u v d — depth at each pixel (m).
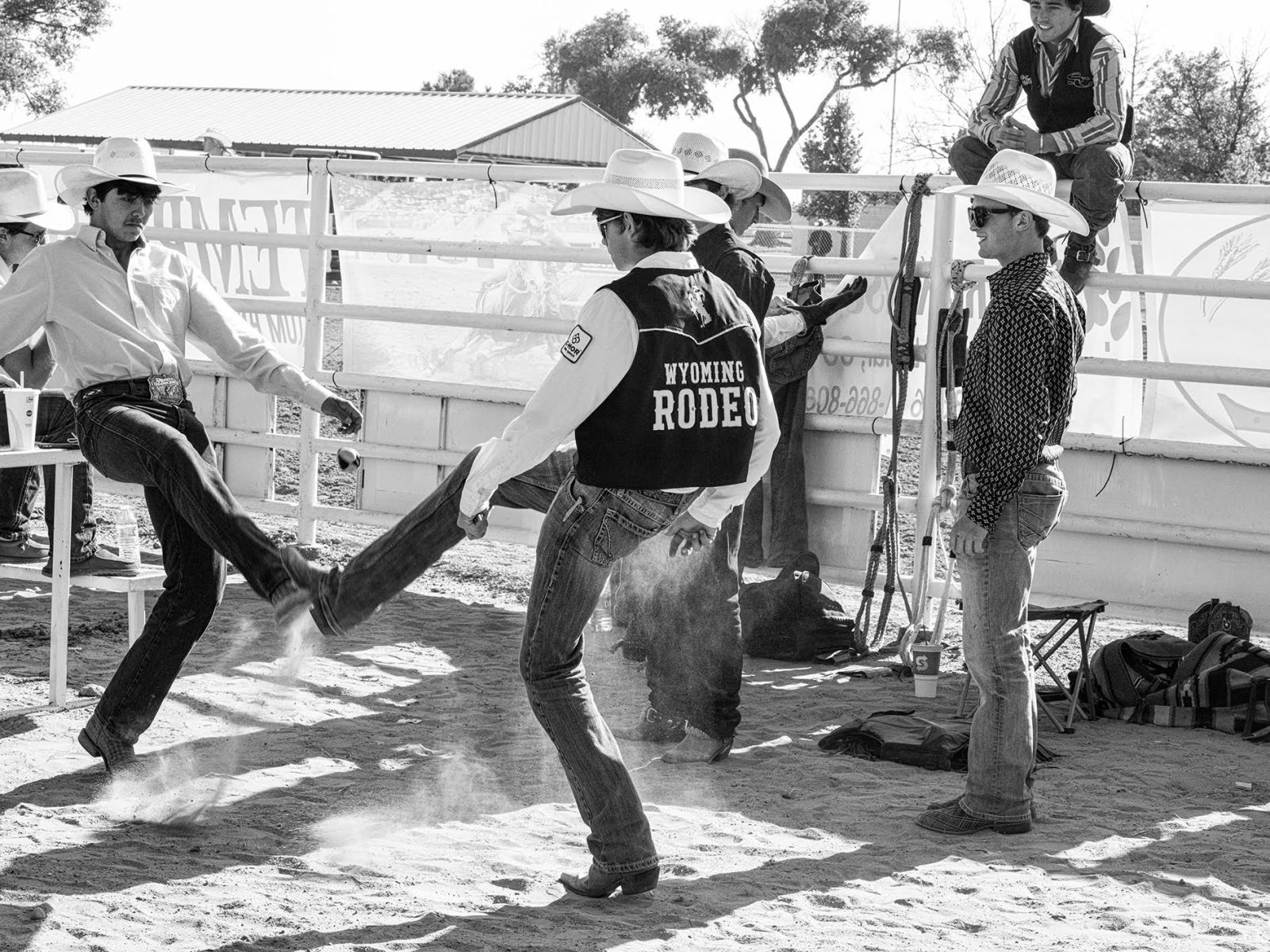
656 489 3.89
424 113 39.81
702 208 5.32
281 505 9.48
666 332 3.84
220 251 9.73
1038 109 6.73
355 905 3.91
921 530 7.29
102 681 6.10
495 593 8.60
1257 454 6.82
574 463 4.44
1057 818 4.85
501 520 8.82
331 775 5.08
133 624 5.85
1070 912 3.98
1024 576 4.59
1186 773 5.39
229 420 9.70
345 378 9.22
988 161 6.79
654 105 78.44
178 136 38.50
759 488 7.73
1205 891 4.17
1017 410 4.35
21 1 53.59
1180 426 7.12
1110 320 7.24
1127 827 4.76
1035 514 4.54
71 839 4.35
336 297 22.41
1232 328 6.94
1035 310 4.35
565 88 81.50
